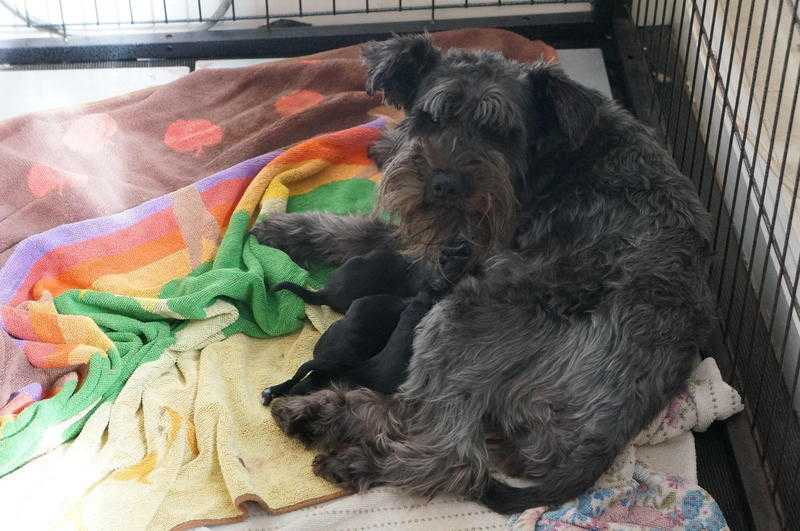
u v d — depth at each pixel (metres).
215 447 0.94
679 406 0.96
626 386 0.87
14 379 0.97
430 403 0.91
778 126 1.23
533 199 1.00
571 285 0.92
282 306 1.09
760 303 1.08
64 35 1.57
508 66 0.97
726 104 1.17
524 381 0.90
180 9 1.67
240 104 1.41
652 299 0.90
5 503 0.86
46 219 1.17
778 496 0.94
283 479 0.91
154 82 1.50
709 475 0.98
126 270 1.13
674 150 1.33
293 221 1.18
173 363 1.03
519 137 0.95
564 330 0.90
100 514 0.86
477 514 0.87
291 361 1.06
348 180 1.29
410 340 0.95
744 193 1.20
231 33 1.58
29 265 1.09
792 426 0.98
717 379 0.99
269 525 0.87
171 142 1.33
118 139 1.31
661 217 0.95
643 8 1.62
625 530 0.85
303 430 0.95
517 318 0.91
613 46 1.58
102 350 1.00
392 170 0.97
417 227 0.98
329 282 1.08
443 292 1.00
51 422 0.93
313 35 1.56
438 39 1.51
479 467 0.88
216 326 1.06
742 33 1.39
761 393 1.01
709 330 0.95
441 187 0.92
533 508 0.86
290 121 1.34
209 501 0.89
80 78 1.50
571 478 0.85
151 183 1.25
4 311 1.02
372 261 1.08
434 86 0.95
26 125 1.29
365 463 0.90
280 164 1.25
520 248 0.98
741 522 0.93
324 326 1.08
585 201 0.97
